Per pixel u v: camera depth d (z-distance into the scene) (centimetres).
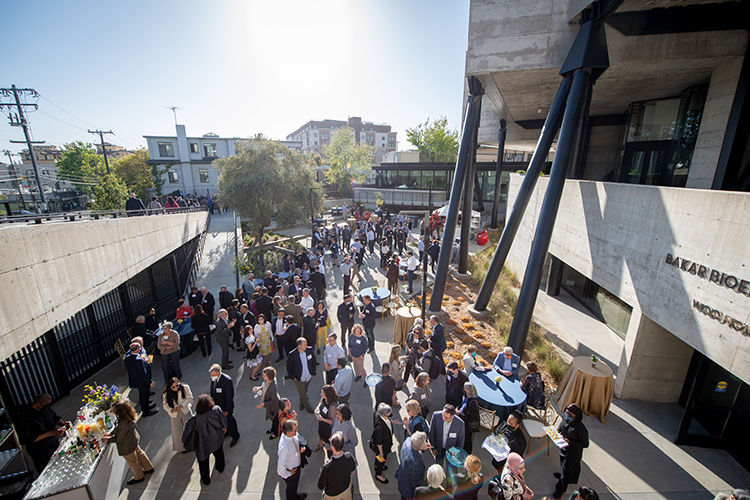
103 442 481
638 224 736
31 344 688
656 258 677
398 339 988
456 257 1794
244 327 907
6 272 497
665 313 648
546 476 557
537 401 650
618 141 1984
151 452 600
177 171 4238
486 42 1122
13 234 514
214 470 561
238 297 1020
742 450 599
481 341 1019
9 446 530
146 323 912
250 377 834
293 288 1122
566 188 1123
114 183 1884
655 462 594
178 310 984
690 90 1311
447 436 509
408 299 1338
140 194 4166
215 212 3669
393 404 715
